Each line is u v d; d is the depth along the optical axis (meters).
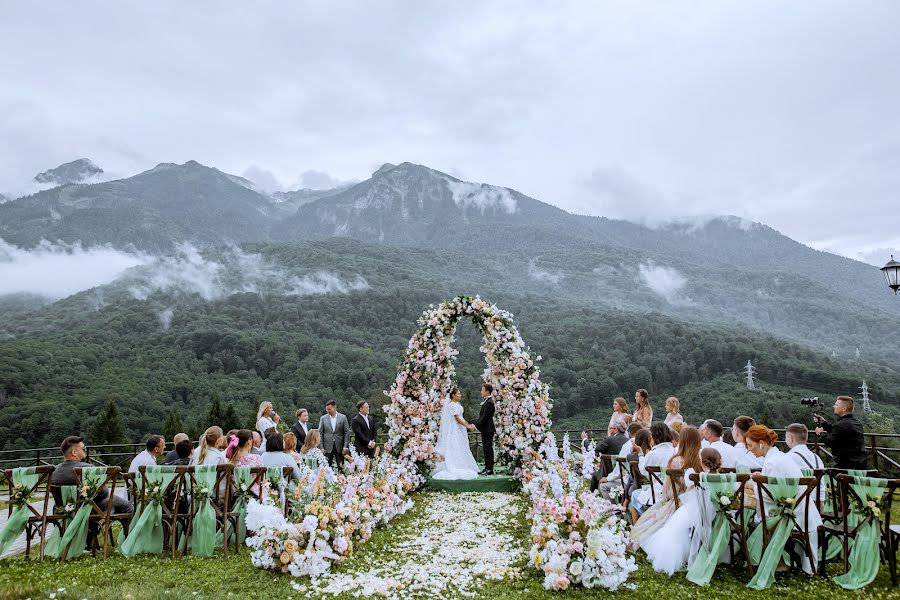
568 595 5.04
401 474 9.59
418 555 6.35
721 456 6.29
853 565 5.22
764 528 5.38
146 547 6.30
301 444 11.11
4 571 5.54
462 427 11.57
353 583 5.32
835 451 6.77
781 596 4.90
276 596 4.95
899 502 8.85
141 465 6.57
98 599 4.66
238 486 6.67
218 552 6.45
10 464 19.12
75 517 6.12
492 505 9.22
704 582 5.22
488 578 5.54
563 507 5.70
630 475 7.38
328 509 6.04
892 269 9.59
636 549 6.18
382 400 48.62
